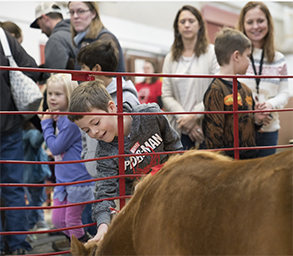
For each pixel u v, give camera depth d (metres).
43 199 3.40
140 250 1.30
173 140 2.41
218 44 3.17
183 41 3.68
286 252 0.91
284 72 3.57
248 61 3.21
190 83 3.50
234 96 2.36
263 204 0.96
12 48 3.22
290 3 7.23
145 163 2.30
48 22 4.00
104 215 2.05
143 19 5.96
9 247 3.10
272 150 3.37
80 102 2.12
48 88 2.94
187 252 1.12
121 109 2.14
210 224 1.07
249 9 3.55
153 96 3.98
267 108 3.18
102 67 2.88
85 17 3.55
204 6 6.25
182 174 1.23
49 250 3.16
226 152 2.91
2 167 3.15
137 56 5.91
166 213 1.20
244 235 0.99
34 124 3.45
